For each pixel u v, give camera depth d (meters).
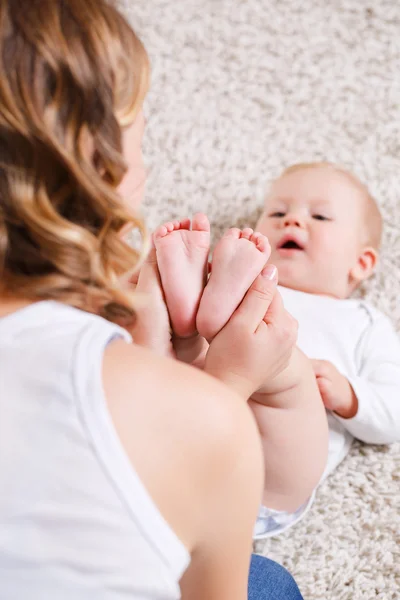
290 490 0.97
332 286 1.26
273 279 0.82
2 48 0.44
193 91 1.45
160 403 0.46
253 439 0.51
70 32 0.46
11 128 0.44
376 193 1.38
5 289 0.48
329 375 1.07
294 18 1.50
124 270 0.53
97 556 0.43
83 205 0.48
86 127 0.46
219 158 1.40
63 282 0.48
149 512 0.45
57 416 0.43
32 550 0.42
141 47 0.53
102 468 0.43
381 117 1.43
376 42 1.49
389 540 1.03
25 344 0.45
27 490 0.42
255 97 1.45
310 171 1.32
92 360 0.45
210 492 0.49
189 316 0.83
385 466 1.12
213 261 0.83
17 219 0.46
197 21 1.50
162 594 0.45
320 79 1.46
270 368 0.80
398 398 1.11
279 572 0.82
